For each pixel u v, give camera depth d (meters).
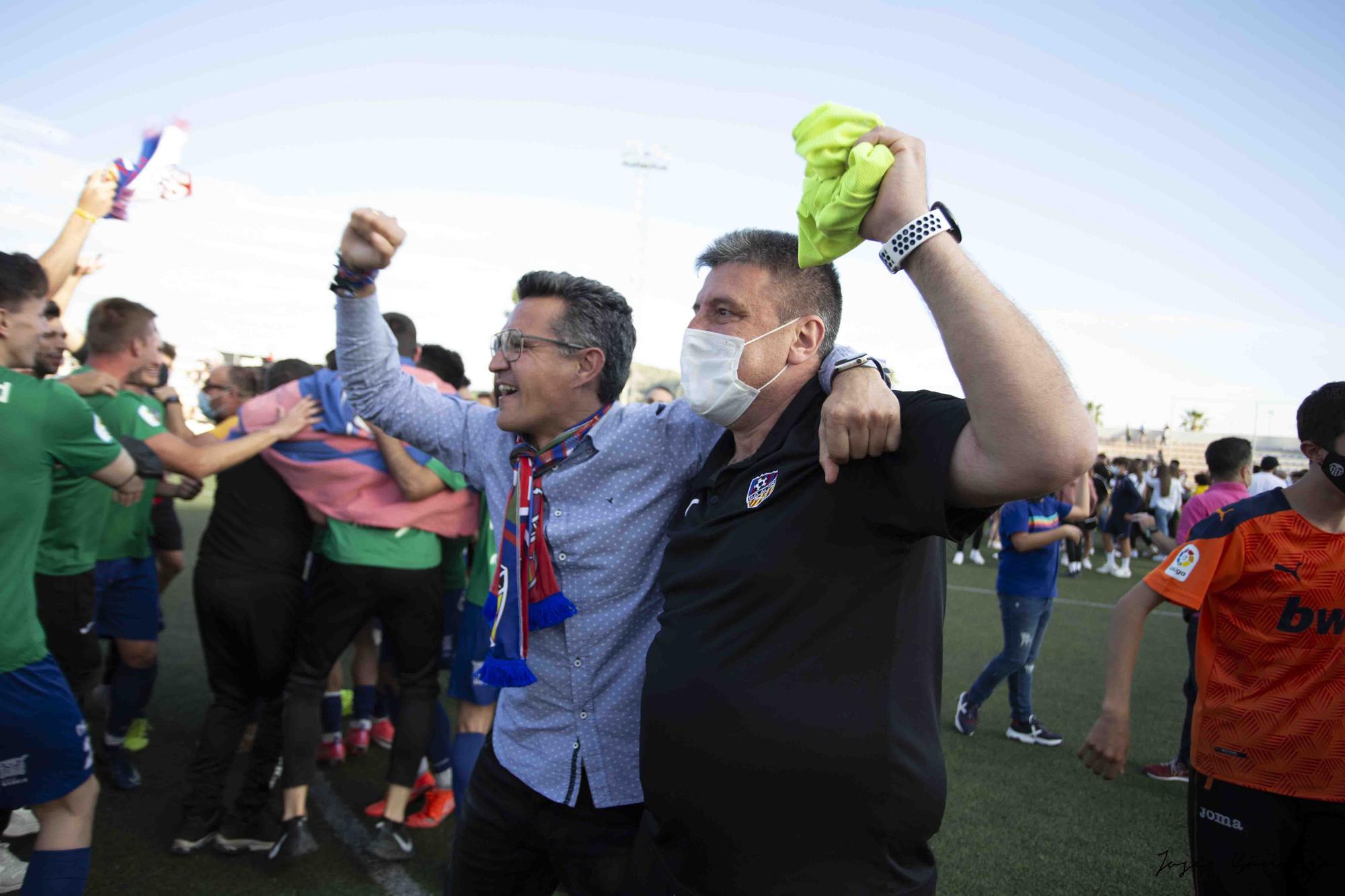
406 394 2.00
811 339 1.46
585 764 1.75
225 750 3.13
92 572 3.13
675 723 1.29
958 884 3.12
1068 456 0.97
